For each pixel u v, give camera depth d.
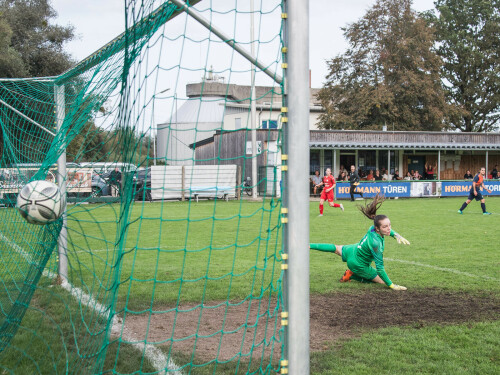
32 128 7.38
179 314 5.02
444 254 8.76
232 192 23.08
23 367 3.66
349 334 4.38
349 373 3.51
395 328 4.51
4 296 5.39
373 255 6.02
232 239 10.85
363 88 37.88
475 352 3.93
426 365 3.66
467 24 46.38
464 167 33.53
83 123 5.34
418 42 37.81
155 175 22.31
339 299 5.58
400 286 6.05
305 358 2.85
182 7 3.40
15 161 6.63
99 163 6.11
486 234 11.51
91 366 3.51
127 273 7.00
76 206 5.93
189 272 7.12
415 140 30.41
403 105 38.03
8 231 6.94
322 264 7.88
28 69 28.69
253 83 3.50
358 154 31.34
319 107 41.94
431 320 4.79
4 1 29.30
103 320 4.30
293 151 2.82
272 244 10.03
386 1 37.91
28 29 29.70
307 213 2.84
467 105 46.34
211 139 27.50
